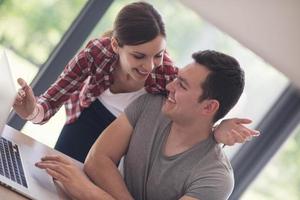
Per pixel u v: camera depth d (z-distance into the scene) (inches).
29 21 140.3
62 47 140.2
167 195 74.9
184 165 74.4
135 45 80.7
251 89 151.6
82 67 91.6
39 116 88.7
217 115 75.2
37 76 141.7
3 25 139.6
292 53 134.1
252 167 162.7
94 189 71.5
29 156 77.0
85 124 96.9
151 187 75.7
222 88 72.9
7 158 71.6
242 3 129.5
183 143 75.7
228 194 74.0
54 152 83.3
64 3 139.5
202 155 74.9
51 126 144.9
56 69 141.2
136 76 84.4
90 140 96.8
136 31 80.3
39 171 73.6
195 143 75.6
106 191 75.4
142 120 79.2
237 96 75.1
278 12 130.6
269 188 165.8
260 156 161.8
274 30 132.2
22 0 139.4
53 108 92.3
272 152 162.1
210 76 72.5
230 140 74.5
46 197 66.7
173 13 142.3
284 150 162.6
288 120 157.9
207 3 128.6
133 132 79.4
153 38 80.7
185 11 142.5
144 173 76.7
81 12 139.4
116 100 94.7
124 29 81.5
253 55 147.6
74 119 98.0
